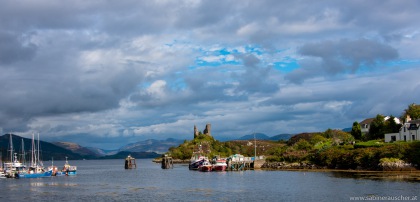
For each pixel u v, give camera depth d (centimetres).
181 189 11575
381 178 12081
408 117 18600
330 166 17350
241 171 19100
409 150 14512
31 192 11938
